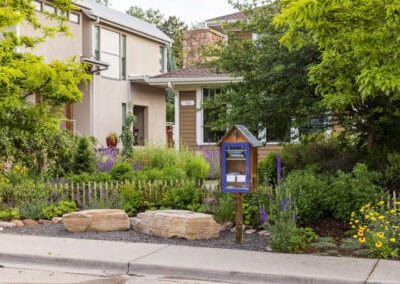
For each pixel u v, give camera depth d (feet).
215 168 54.39
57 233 31.63
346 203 31.12
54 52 66.49
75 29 70.79
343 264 23.95
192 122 70.13
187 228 29.55
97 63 70.28
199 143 69.31
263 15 40.24
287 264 24.00
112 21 77.92
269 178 39.63
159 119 92.48
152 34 89.40
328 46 26.96
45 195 38.42
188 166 50.98
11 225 33.50
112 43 79.92
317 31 24.94
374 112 37.68
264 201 32.53
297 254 26.14
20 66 35.94
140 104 86.07
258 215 32.35
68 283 22.27
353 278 21.65
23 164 47.09
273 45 38.04
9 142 45.91
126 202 37.24
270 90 38.52
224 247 27.96
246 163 27.91
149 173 40.63
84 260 25.03
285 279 22.20
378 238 25.80
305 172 35.65
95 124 74.43
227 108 40.75
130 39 84.48
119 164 41.86
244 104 39.50
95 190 38.01
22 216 35.73
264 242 28.96
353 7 23.97
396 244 26.04
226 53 40.55
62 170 48.16
